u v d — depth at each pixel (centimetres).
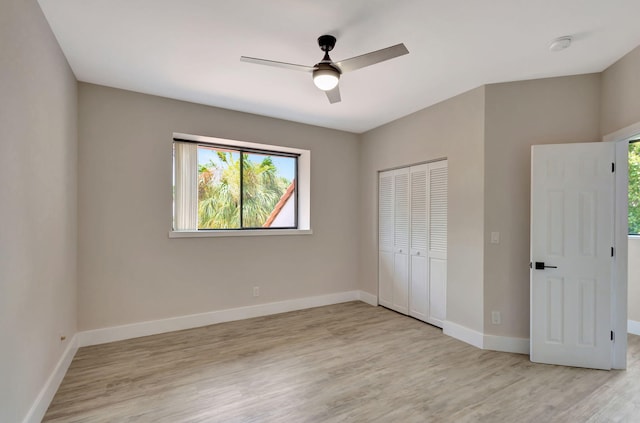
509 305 297
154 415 199
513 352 294
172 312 345
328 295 456
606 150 264
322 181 452
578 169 269
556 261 273
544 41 229
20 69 166
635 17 200
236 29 216
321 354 290
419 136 380
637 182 362
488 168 304
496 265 301
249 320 384
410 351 297
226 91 323
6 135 151
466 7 191
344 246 472
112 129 313
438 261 363
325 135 454
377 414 201
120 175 317
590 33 218
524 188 294
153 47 240
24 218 171
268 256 408
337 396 221
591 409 206
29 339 178
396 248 424
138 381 240
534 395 222
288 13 198
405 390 229
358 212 480
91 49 242
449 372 256
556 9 193
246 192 424
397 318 395
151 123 333
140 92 326
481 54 248
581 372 257
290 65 216
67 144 260
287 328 357
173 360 275
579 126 282
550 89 289
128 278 321
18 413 164
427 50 242
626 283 265
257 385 236
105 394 222
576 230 270
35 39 187
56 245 229
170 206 344
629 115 244
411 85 307
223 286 376
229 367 263
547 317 274
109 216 312
